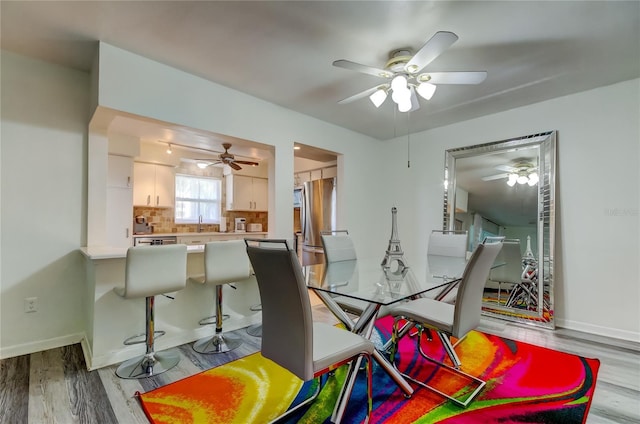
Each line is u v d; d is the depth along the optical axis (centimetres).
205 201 605
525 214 336
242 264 264
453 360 221
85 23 201
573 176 310
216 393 191
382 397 186
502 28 201
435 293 257
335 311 229
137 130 388
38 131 252
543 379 207
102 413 170
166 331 259
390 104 336
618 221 286
